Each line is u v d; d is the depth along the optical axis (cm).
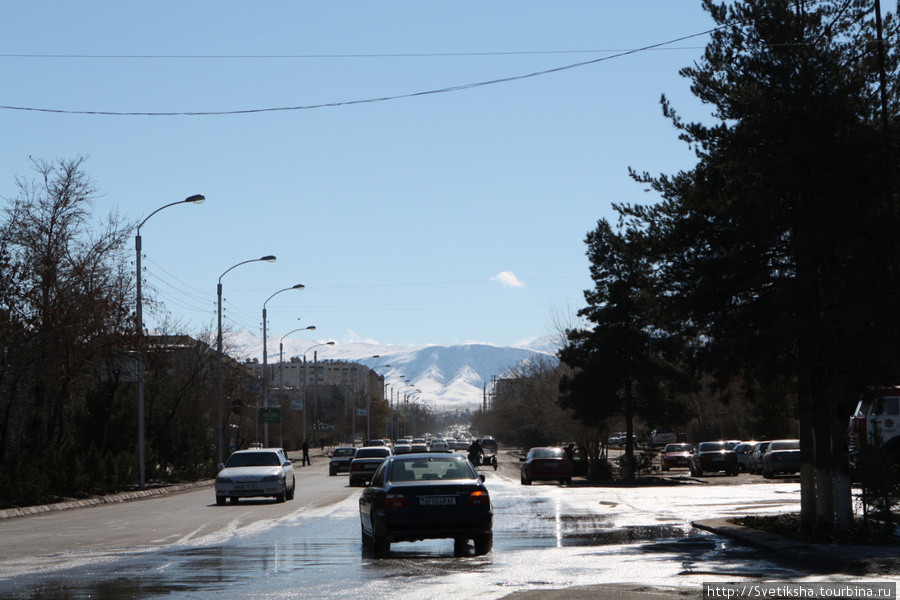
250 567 1711
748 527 2319
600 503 3478
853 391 2047
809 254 2036
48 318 4103
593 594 1345
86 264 4444
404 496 1888
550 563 1722
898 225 2081
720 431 11131
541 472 5656
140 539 2317
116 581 1536
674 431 11619
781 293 2044
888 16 2156
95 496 4453
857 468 2012
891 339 2019
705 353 2262
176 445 6322
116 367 5100
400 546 2094
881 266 2078
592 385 6488
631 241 2395
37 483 3897
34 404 4575
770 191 2011
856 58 2147
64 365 4275
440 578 1534
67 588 1462
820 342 2022
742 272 2097
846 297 2044
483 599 1309
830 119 2031
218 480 3831
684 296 2244
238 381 8362
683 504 3350
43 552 2031
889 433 3003
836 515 2062
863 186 2038
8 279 4112
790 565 1673
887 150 2023
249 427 9912
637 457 7462
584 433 7719
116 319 4584
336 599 1330
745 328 2203
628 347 6406
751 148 2178
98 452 4684
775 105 2138
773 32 2172
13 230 4278
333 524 2712
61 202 4384
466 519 1884
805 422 2272
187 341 7519
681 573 1573
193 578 1565
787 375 2192
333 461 7338
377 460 5416
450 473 1997
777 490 4256
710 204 2152
